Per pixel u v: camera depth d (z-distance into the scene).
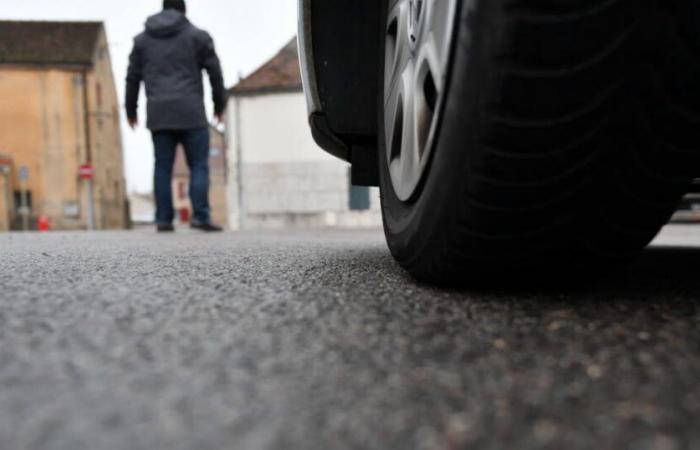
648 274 1.35
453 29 0.92
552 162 0.88
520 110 0.85
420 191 1.11
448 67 0.94
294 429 0.45
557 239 0.97
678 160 0.90
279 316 0.83
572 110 0.85
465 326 0.77
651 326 0.77
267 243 2.92
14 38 24.02
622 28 0.80
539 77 0.83
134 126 4.73
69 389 0.52
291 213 16.61
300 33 1.54
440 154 0.97
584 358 0.63
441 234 1.00
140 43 4.54
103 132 26.11
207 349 0.66
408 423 0.46
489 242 0.97
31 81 23.55
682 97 0.85
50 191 23.78
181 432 0.44
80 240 3.42
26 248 2.38
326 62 1.54
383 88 1.48
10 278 1.22
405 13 1.26
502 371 0.59
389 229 1.34
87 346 0.67
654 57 0.82
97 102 24.81
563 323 0.79
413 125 1.15
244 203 16.83
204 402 0.50
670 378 0.56
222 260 1.67
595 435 0.44
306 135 16.45
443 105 0.96
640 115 0.86
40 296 0.99
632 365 0.60
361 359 0.62
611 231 0.97
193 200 4.97
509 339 0.71
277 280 1.20
